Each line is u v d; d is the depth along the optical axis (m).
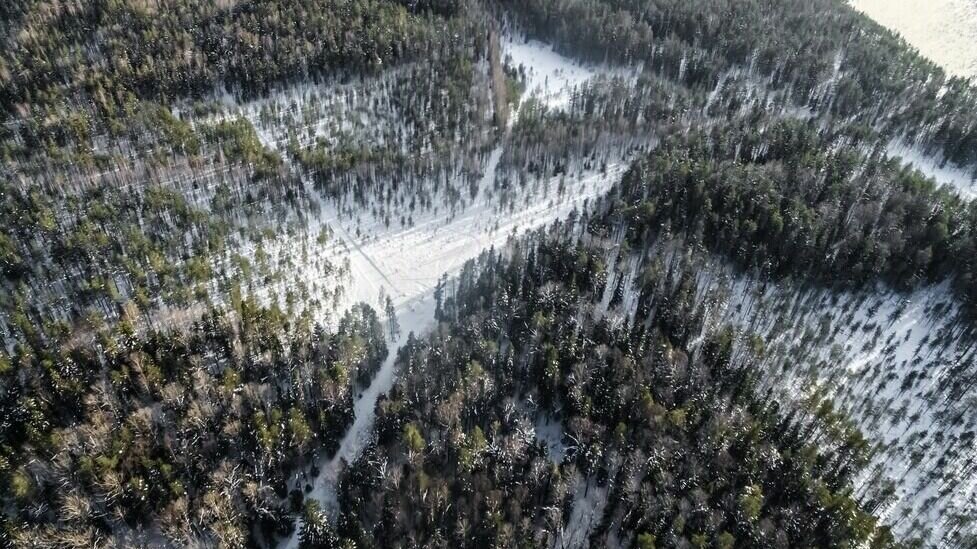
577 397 103.31
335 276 146.62
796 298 131.88
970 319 125.50
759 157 171.00
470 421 106.00
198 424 100.06
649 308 127.00
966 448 107.94
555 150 182.88
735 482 93.94
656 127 190.62
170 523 89.94
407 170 176.12
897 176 155.25
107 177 159.88
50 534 87.06
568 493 94.56
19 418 99.50
